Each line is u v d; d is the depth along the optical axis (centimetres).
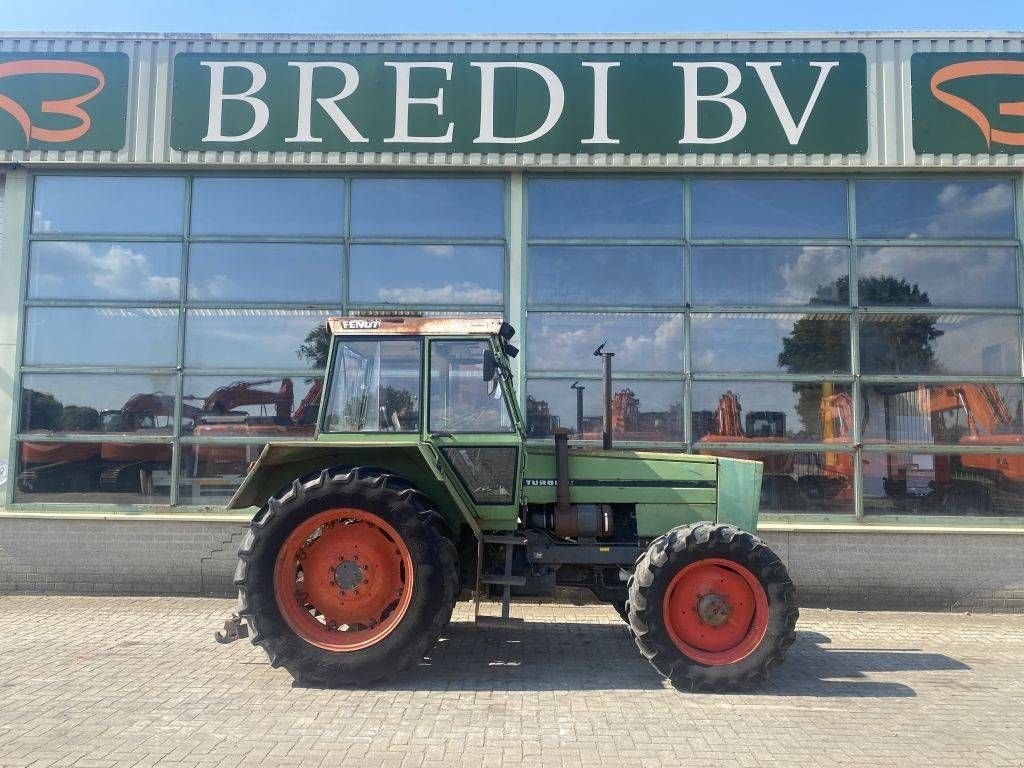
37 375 715
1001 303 712
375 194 732
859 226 722
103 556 685
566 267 725
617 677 465
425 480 489
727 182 727
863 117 707
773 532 677
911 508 695
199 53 721
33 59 720
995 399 703
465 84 716
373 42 724
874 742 365
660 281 722
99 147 717
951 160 704
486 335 493
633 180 727
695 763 337
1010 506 692
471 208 728
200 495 706
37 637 548
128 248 727
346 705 407
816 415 707
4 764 327
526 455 514
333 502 443
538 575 498
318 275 726
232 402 716
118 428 713
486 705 410
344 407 489
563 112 714
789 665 502
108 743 352
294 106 717
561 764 334
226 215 730
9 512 695
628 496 513
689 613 451
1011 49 710
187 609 636
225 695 421
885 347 712
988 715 405
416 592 438
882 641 568
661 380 713
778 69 711
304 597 457
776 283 720
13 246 723
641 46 720
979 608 666
